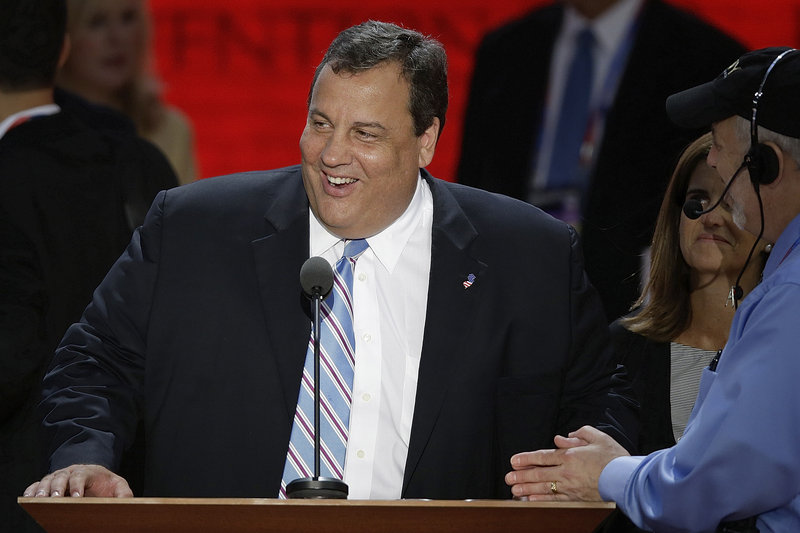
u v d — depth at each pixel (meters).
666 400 11.02
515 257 10.22
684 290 11.34
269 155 19.44
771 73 8.26
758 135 8.30
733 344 8.27
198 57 19.34
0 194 12.23
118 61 18.95
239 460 9.44
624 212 17.59
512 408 9.89
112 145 13.10
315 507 7.24
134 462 11.03
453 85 18.84
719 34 18.08
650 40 18.00
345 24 19.30
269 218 10.02
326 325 9.70
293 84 19.41
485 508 7.41
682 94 8.88
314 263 9.05
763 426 7.82
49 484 8.28
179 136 19.27
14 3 12.84
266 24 19.36
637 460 8.73
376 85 9.43
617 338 11.41
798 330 7.91
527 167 18.33
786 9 18.12
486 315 9.93
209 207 10.15
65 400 9.36
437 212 10.27
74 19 18.73
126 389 9.69
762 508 7.96
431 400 9.59
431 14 18.95
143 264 9.92
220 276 9.83
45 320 12.04
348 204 9.56
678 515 8.17
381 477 9.41
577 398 10.25
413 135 9.68
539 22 18.48
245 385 9.57
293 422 9.46
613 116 17.94
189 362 9.65
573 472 8.98
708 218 11.02
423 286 9.99
